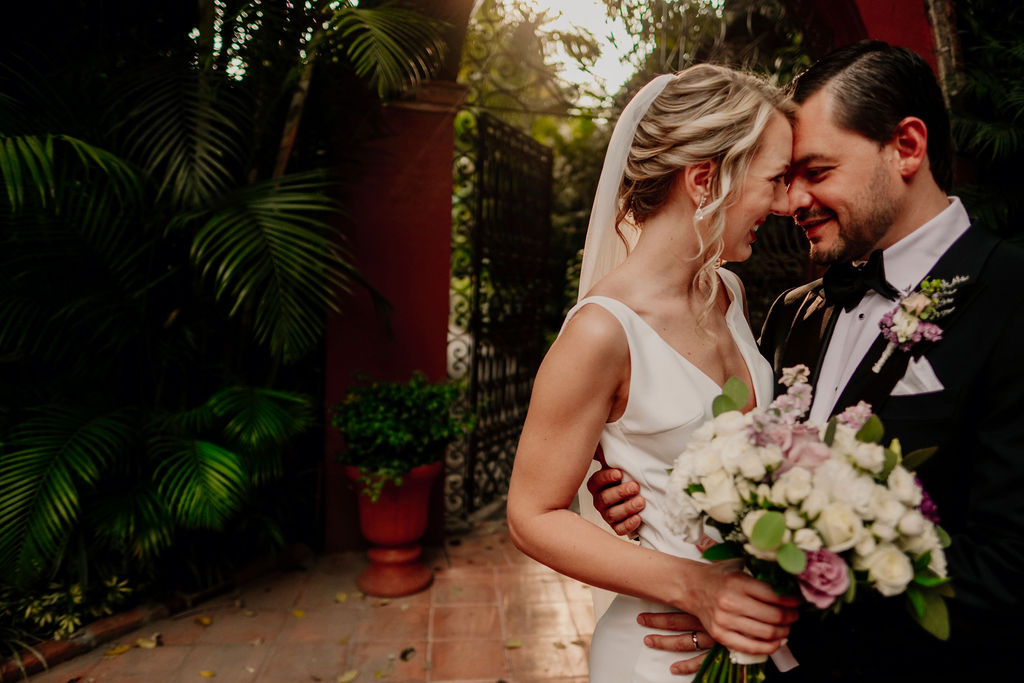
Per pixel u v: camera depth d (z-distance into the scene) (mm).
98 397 2893
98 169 2664
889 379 1099
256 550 3568
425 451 3217
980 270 1058
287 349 2725
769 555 827
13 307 2609
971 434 1036
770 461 851
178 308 3066
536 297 5145
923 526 834
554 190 7340
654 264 1174
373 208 3592
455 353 4391
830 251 1188
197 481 2604
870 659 1077
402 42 2822
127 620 2904
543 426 1081
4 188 2525
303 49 2980
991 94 2383
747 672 980
